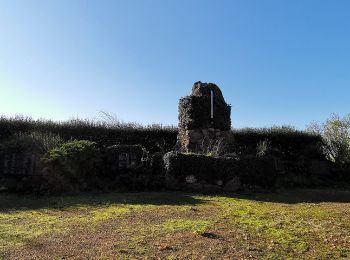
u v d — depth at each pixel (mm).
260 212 9281
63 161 12469
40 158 12570
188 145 15695
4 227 7453
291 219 8430
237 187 13633
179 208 9625
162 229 7254
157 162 14273
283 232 7203
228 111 16703
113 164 14016
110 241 6469
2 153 12891
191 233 6961
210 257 5734
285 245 6398
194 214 8836
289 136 20250
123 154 14156
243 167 13828
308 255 5945
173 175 13430
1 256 5676
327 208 10180
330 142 19953
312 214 9117
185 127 16219
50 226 7566
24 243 6340
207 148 15203
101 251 5941
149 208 9625
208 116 16156
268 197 12484
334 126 20016
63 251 5941
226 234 6949
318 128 21406
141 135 19281
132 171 13891
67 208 9656
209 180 13492
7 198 11305
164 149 18203
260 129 21062
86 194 12328
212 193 12945
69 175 12609
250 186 13828
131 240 6512
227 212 9156
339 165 19203
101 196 11836
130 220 8133
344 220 8438
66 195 12047
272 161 14359
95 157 13562
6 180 12523
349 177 18359
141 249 6035
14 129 17719
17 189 12117
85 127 18438
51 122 18359
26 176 12602
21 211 9242
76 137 18156
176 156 13531
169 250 6004
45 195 11922
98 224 7730
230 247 6207
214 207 9930
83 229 7312
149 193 12602
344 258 5844
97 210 9367
